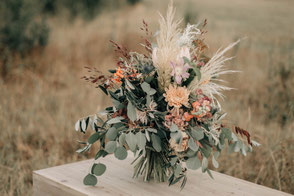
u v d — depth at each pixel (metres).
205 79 1.98
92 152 4.09
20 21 7.46
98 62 6.68
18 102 5.34
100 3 11.31
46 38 7.72
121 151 1.93
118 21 9.34
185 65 1.93
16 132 4.47
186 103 1.93
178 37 2.11
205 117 1.96
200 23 2.17
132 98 1.95
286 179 3.17
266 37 7.49
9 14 7.47
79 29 9.05
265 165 3.42
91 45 7.59
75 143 4.18
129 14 10.16
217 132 2.00
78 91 5.61
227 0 12.23
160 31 2.01
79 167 2.36
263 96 5.15
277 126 4.23
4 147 3.99
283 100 4.80
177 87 1.98
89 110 4.82
